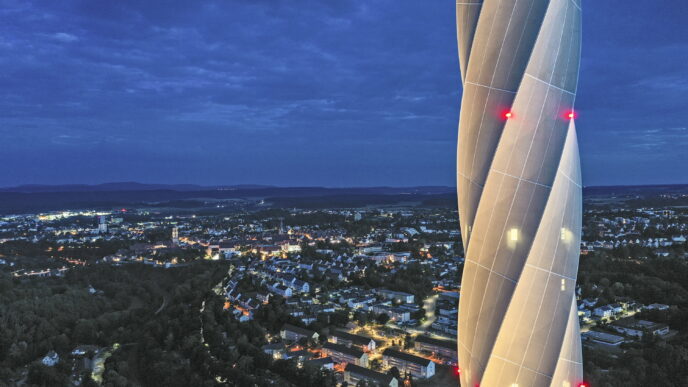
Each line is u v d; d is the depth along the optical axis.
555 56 68.75
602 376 188.12
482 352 73.25
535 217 69.00
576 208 70.56
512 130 69.69
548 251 69.50
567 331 70.75
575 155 69.94
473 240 73.88
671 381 192.00
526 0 69.06
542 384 70.94
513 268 70.00
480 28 72.31
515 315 70.50
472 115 73.62
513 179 69.94
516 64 69.25
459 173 77.06
